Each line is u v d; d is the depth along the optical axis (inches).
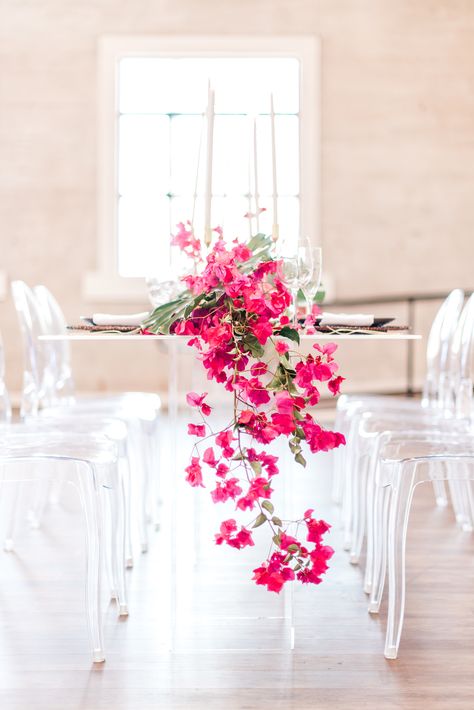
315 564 72.2
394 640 74.6
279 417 72.5
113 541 84.7
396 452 77.4
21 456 76.3
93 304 267.3
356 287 271.1
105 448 82.9
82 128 265.3
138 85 267.7
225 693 67.7
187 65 267.0
